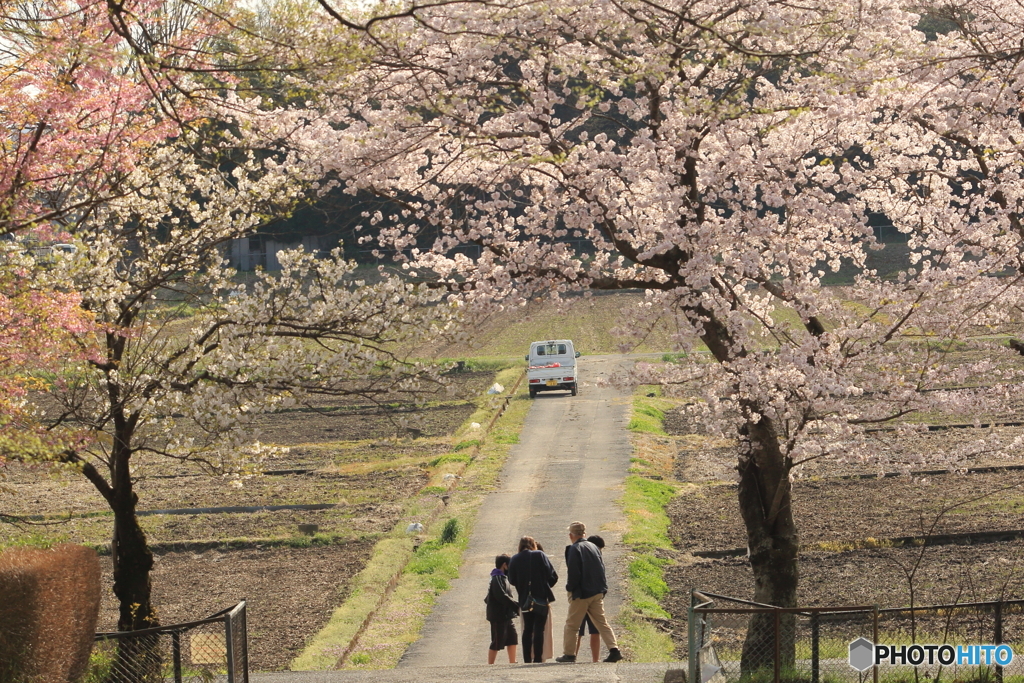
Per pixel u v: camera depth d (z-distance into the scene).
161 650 26.41
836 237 34.88
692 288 29.50
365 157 31.58
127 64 26.52
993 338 84.62
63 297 25.34
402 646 37.22
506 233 35.88
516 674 26.94
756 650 28.22
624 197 33.06
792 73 31.30
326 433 87.69
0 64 25.14
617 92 30.58
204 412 30.16
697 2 28.48
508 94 34.62
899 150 36.22
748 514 31.22
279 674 29.11
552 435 81.81
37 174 27.39
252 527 57.50
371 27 26.44
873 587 39.78
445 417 92.81
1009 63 32.16
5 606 18.69
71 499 66.06
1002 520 49.22
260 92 25.92
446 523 54.34
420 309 32.16
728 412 32.16
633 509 56.72
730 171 30.19
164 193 33.78
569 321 142.88
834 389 28.25
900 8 31.47
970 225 33.56
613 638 30.16
